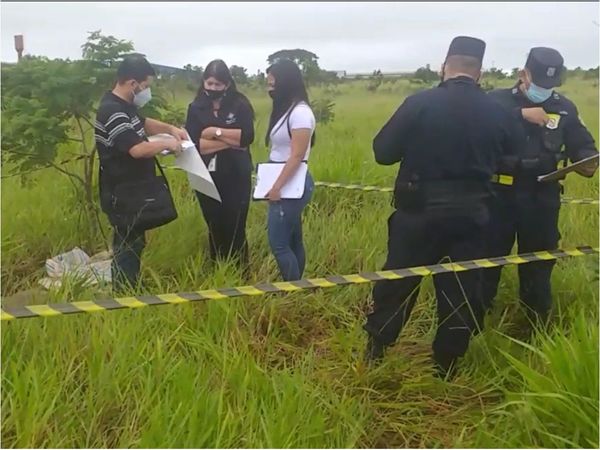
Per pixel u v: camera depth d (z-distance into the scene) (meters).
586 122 8.89
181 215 5.50
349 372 3.61
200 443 2.76
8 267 4.94
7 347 3.25
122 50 5.08
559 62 3.84
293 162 4.19
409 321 4.29
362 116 13.59
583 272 4.48
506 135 3.47
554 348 3.38
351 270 4.91
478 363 3.74
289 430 2.89
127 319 3.55
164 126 4.46
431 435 3.20
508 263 3.48
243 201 4.75
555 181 4.00
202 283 4.28
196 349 3.52
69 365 3.18
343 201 6.19
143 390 3.05
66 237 5.41
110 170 4.14
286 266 4.34
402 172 3.49
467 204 3.39
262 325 4.09
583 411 2.90
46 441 2.80
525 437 2.98
